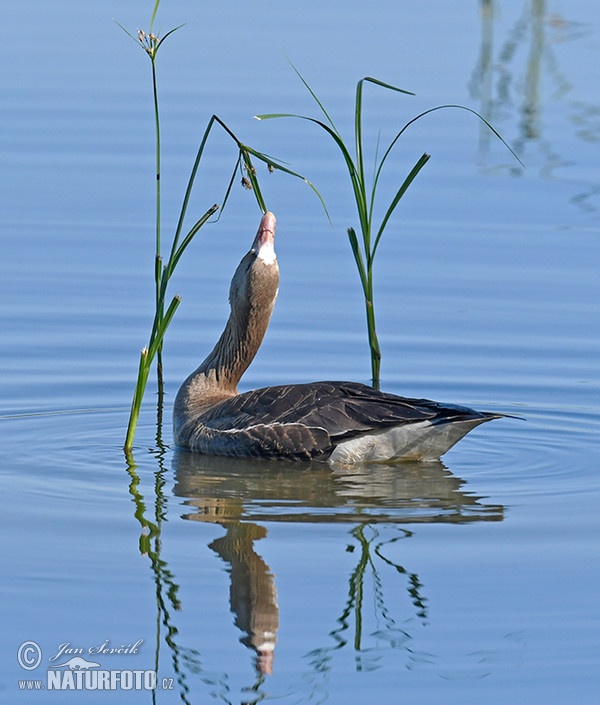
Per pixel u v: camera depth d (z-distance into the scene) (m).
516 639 10.64
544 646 10.55
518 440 15.87
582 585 11.52
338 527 12.81
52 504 13.38
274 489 13.92
